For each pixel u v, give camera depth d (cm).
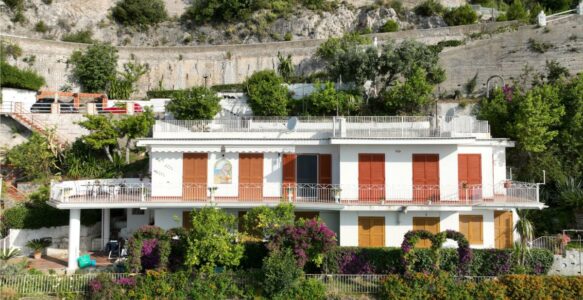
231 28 6569
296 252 2202
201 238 2195
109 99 4875
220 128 2953
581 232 2844
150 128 3697
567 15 4516
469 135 2664
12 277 2194
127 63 5447
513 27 4678
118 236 2941
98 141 3584
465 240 2278
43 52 5238
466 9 6181
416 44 4388
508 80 4419
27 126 3925
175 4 7112
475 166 2700
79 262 2505
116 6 6900
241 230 2656
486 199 2639
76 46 5391
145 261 2275
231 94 4156
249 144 2719
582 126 3212
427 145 2661
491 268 2317
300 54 5350
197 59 5506
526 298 2119
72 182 2905
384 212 2647
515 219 2673
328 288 2202
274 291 2138
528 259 2352
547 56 4391
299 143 2717
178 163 2747
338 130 2750
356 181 2655
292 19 6450
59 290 2183
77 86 5231
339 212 2683
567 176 3095
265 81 4188
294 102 3962
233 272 2241
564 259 2391
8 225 2891
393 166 2659
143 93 5400
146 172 3547
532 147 3095
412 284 2153
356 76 4191
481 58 4512
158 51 5522
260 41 6438
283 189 2716
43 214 2908
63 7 6769
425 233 2284
